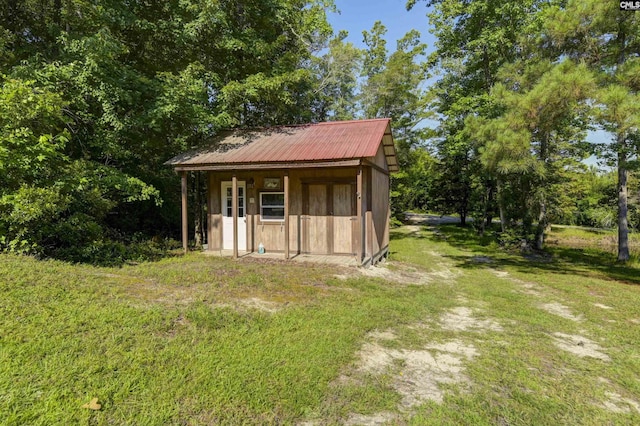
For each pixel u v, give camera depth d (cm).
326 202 937
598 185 1912
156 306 433
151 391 272
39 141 566
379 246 1049
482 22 1484
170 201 1421
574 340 456
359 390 304
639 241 1730
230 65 1166
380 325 470
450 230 2205
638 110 668
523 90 993
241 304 497
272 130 1073
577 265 1089
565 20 891
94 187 800
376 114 2011
